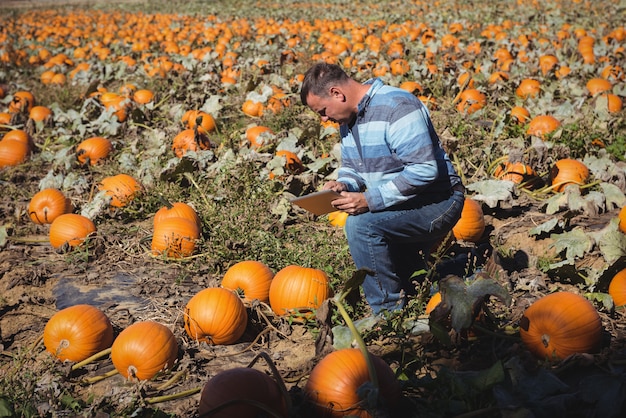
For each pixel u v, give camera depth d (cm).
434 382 393
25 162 966
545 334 436
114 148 974
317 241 661
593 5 2502
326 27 2158
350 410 373
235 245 656
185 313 504
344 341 453
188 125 1024
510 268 600
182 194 822
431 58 1455
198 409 425
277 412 384
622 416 383
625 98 1076
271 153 901
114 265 660
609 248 570
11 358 517
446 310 425
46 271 650
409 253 534
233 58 1592
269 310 534
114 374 472
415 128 467
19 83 1584
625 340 466
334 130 950
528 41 1623
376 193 477
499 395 371
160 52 1905
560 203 706
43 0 4756
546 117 910
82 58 1889
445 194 498
